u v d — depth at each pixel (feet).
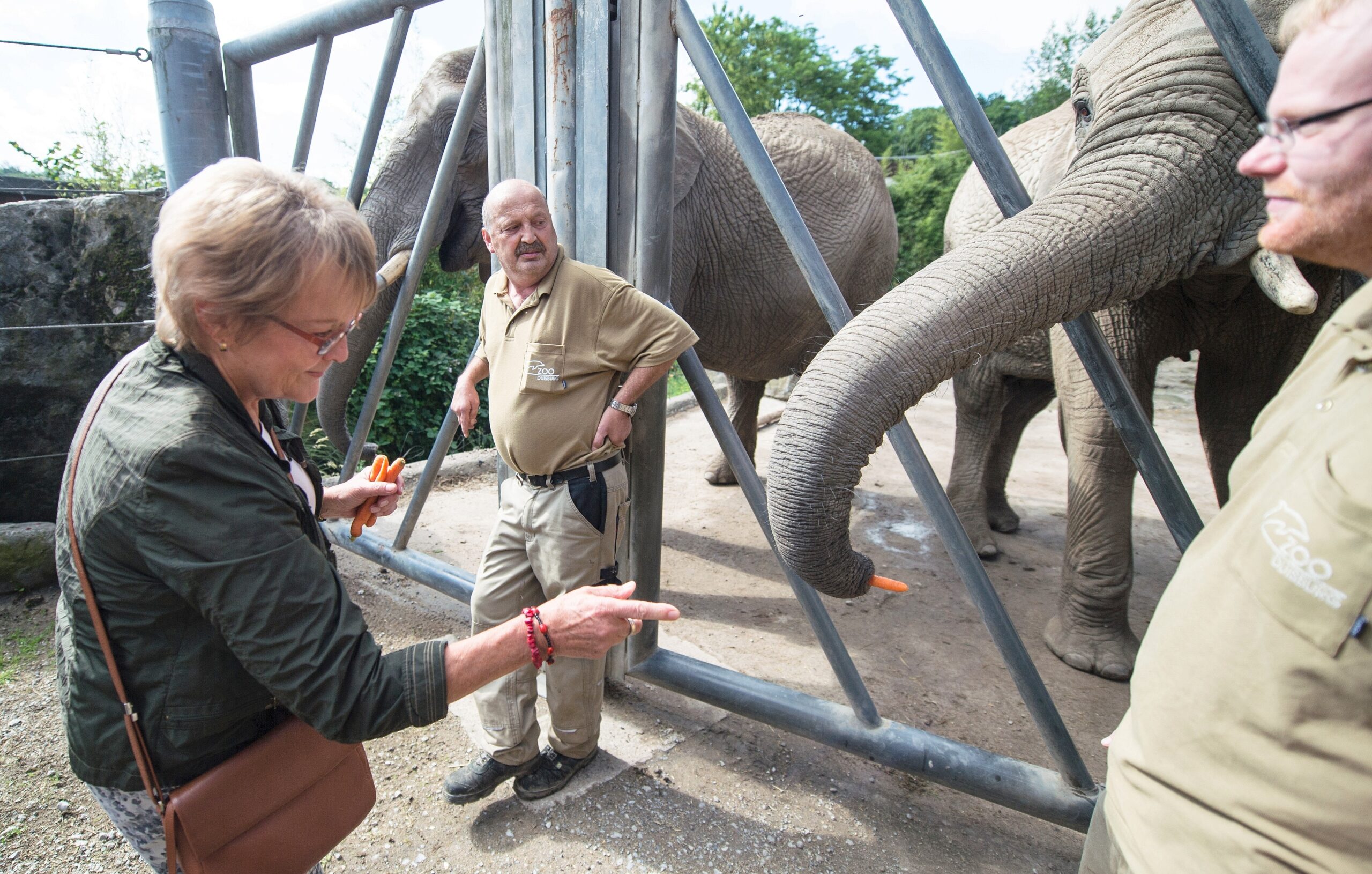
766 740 8.29
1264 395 9.25
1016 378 14.29
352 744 3.60
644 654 8.54
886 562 13.71
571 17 6.87
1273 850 2.78
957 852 6.86
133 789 3.63
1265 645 2.73
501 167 8.03
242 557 3.10
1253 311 8.64
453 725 8.46
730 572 13.15
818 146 14.42
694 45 6.30
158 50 10.36
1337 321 2.83
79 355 11.83
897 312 5.44
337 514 5.07
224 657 3.43
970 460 14.30
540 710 8.69
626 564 8.20
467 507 15.42
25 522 11.71
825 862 6.71
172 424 3.10
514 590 7.04
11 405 11.48
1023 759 8.27
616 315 6.27
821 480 5.16
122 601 3.24
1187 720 3.05
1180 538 5.73
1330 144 2.52
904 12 5.44
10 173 30.42
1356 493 2.45
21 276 11.49
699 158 12.01
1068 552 10.30
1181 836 3.07
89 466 3.22
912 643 10.82
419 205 12.64
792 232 6.09
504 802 7.34
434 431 24.21
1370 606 2.45
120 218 11.98
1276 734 2.73
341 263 3.22
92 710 3.50
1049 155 9.87
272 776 3.74
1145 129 6.06
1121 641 10.02
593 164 7.06
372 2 8.84
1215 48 6.05
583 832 6.98
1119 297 5.82
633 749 8.09
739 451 7.06
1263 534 2.76
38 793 7.26
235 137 11.42
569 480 6.48
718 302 13.14
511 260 6.11
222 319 3.15
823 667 10.08
